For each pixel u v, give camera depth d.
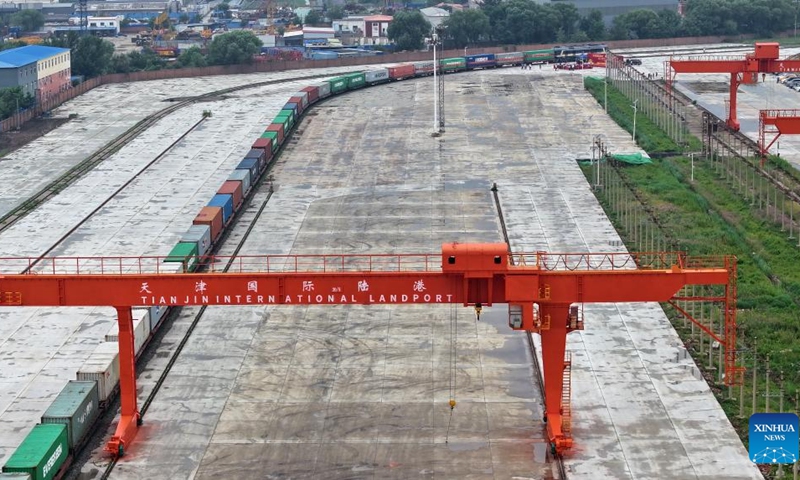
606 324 80.38
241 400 68.94
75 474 59.69
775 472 59.34
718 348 75.94
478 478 59.12
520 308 61.56
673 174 125.19
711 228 103.94
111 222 109.00
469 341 77.81
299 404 68.31
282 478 59.38
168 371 73.12
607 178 121.50
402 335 79.06
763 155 122.19
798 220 106.44
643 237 100.31
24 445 56.78
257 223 107.06
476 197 116.06
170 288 62.12
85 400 62.78
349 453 62.03
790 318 81.12
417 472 59.78
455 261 61.09
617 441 63.16
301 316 82.75
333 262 94.88
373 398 69.00
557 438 61.53
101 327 81.50
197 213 111.88
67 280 61.84
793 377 71.31
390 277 61.88
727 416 66.12
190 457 61.81
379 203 114.19
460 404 68.00
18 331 80.75
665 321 80.88
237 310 83.88
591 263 92.75
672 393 69.25
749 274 91.19
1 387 71.56
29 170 132.75
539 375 71.94
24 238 104.00
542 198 115.19
